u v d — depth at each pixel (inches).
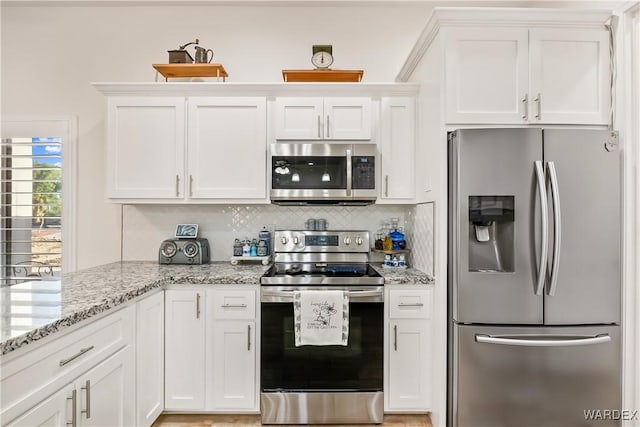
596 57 79.7
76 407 52.0
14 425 41.0
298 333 81.7
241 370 84.5
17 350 41.6
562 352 74.5
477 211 76.0
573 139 74.0
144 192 96.6
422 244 94.8
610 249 74.1
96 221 111.0
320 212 110.8
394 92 97.7
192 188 96.7
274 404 83.5
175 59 101.9
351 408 84.0
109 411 61.5
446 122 79.4
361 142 98.3
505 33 79.2
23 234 111.1
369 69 114.1
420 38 87.5
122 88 95.5
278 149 94.7
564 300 73.7
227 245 110.8
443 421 78.7
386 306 84.7
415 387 84.7
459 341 75.4
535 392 74.9
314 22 114.0
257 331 84.7
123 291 65.7
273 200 97.3
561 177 73.8
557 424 74.9
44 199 111.0
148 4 112.0
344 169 95.1
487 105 79.4
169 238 111.0
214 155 97.0
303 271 93.0
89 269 94.7
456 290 75.9
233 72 113.5
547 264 73.1
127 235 111.0
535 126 79.6
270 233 109.4
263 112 97.0
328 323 81.5
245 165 97.0
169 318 84.3
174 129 96.7
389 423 85.8
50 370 47.0
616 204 74.2
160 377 82.6
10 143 111.1
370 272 92.0
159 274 86.2
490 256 78.4
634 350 75.2
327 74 100.4
